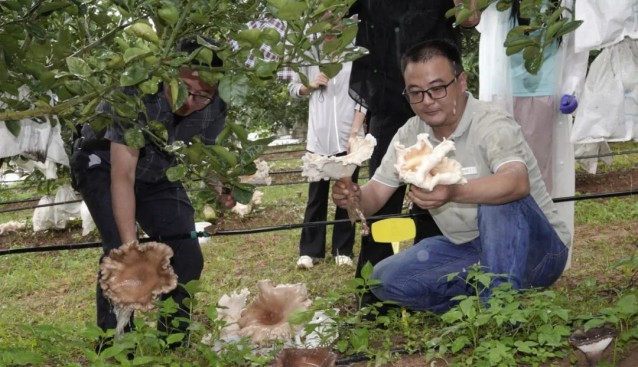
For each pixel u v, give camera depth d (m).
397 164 3.00
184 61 2.68
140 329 3.40
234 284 5.90
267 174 3.37
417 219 4.60
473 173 3.68
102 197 3.83
